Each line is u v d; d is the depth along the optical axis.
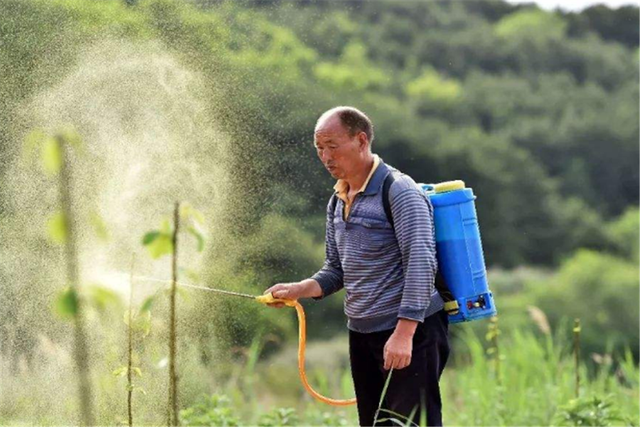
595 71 77.19
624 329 51.03
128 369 6.25
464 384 12.43
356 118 6.97
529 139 69.00
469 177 61.88
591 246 62.88
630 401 11.83
